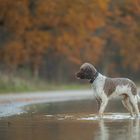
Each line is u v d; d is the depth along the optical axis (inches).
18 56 1993.1
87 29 2074.3
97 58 2245.3
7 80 1768.0
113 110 976.9
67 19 2001.7
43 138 628.7
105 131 675.4
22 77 1931.6
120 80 847.7
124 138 613.3
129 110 857.5
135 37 2445.9
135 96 852.0
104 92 839.1
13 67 1972.2
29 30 2001.7
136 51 2453.2
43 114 900.0
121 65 2549.2
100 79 841.5
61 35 2028.8
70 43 2043.6
